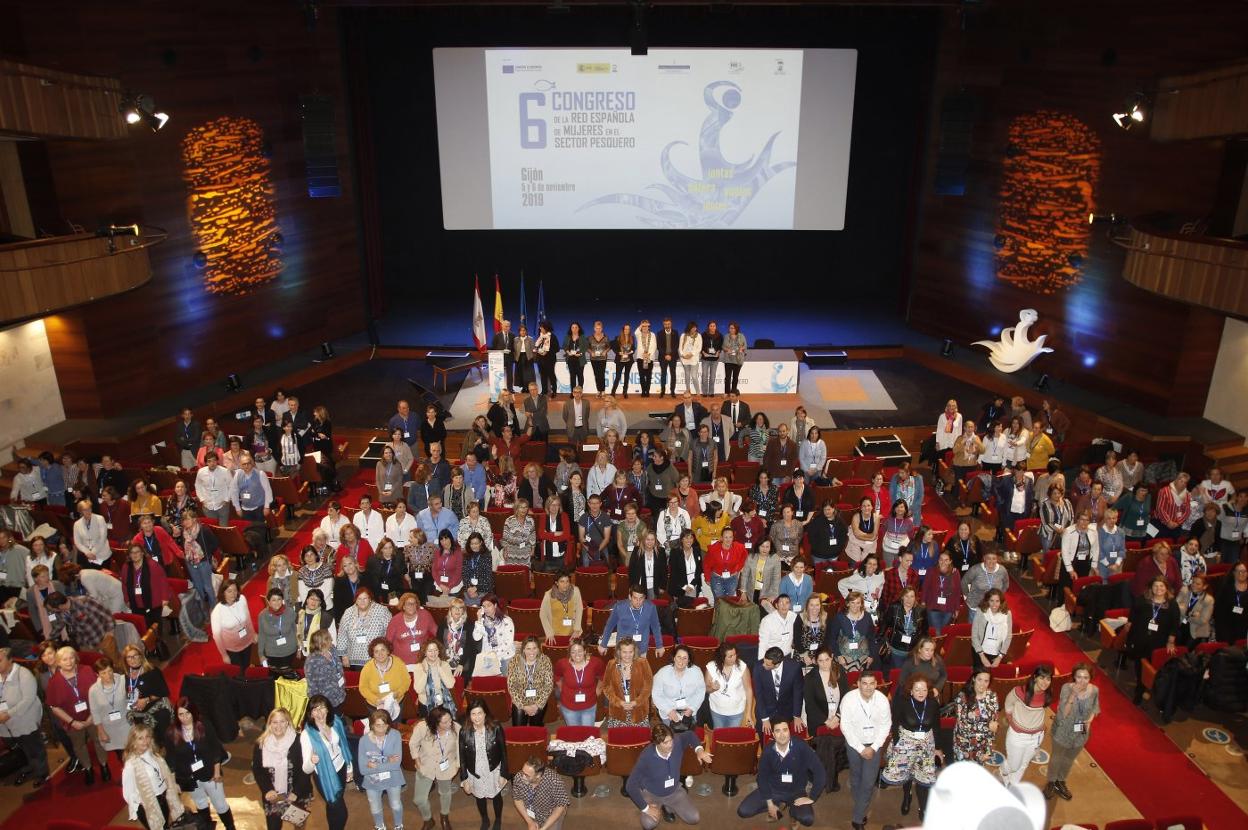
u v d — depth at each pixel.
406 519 11.51
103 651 9.73
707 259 24.00
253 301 19.09
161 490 13.91
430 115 22.70
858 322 22.47
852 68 21.33
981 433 15.81
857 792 8.30
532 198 22.17
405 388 19.05
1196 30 15.46
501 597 11.15
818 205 22.25
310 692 8.70
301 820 7.84
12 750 9.30
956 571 10.22
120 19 15.86
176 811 7.73
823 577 10.98
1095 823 8.66
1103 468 13.21
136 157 16.36
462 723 7.95
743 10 21.48
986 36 18.89
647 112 21.52
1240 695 9.95
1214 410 16.14
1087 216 17.50
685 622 10.30
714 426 14.07
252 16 18.17
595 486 12.67
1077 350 18.03
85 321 15.82
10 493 14.55
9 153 14.76
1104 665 11.00
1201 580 10.39
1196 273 12.93
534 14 21.44
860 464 14.79
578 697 8.80
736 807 8.73
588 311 23.45
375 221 22.28
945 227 20.53
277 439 14.44
